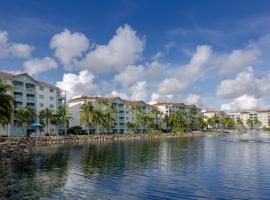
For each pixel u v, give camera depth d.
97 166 45.47
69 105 170.50
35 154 63.34
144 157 57.75
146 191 29.45
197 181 34.16
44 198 26.50
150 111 191.12
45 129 124.19
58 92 137.38
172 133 177.25
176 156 59.62
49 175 37.28
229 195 28.34
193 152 68.62
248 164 47.88
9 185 31.31
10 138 89.38
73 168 43.25
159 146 88.69
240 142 110.50
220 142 110.56
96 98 169.88
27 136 105.88
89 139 119.06
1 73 112.19
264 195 28.45
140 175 37.66
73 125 157.25
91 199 26.41
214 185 32.19
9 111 65.69
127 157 57.75
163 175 37.72
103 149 77.12
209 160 52.94
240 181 34.28
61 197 26.89
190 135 187.00
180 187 31.19
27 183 32.34
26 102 118.75
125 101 194.88
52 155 61.31
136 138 143.50
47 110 117.75
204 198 27.33
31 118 105.50
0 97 63.19
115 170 41.59
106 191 29.27
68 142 108.25
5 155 56.47
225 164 47.72
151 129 190.12
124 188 30.52
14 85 114.62
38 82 125.62
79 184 32.09
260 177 36.66
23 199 26.12
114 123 171.00
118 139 133.12
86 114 131.00
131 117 192.12
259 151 71.62
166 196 27.78
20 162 49.44
